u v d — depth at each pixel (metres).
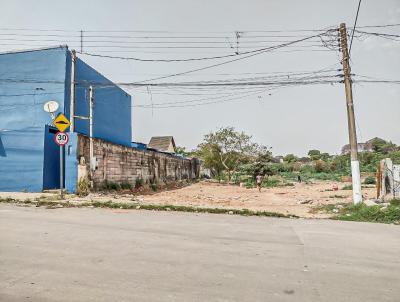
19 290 3.84
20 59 19.36
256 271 4.80
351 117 14.11
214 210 12.03
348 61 14.32
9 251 5.54
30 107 19.05
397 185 15.09
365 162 61.12
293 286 4.21
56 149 18.25
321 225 9.44
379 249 6.43
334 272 4.86
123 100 28.16
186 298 3.71
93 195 16.00
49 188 17.52
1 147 17.61
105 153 19.25
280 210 13.43
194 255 5.61
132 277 4.38
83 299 3.61
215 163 41.31
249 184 34.81
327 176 50.00
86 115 21.41
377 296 3.93
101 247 5.98
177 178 36.38
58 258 5.19
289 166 64.25
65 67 19.02
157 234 7.35
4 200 13.34
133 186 23.22
